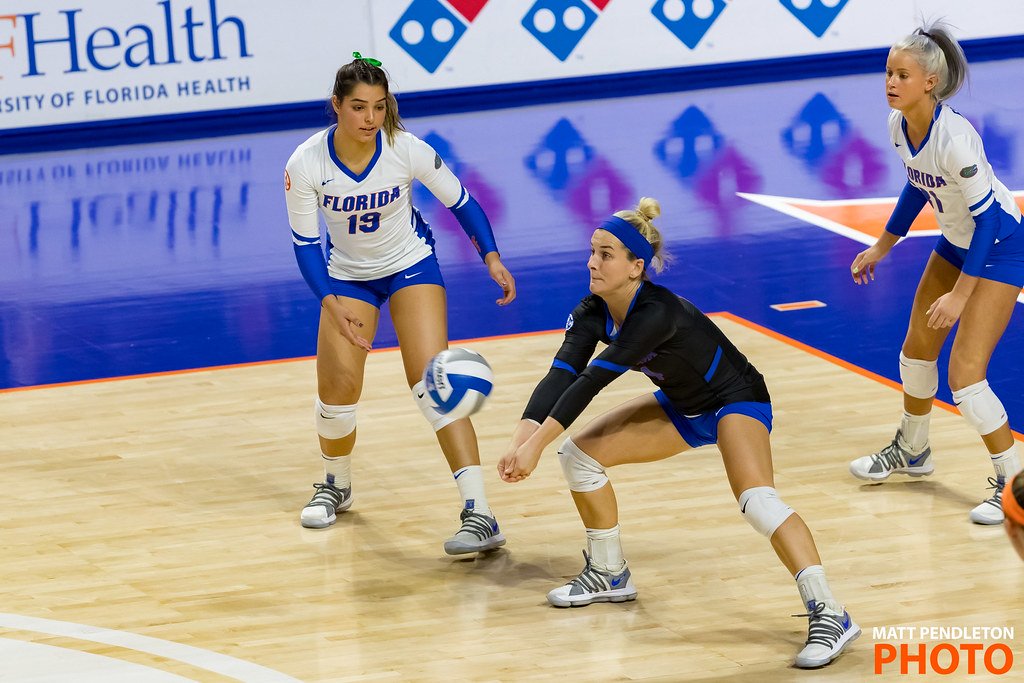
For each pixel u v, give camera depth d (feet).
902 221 58.18
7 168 141.49
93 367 81.92
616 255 43.98
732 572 51.34
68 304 96.22
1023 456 60.44
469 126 152.66
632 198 119.65
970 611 47.03
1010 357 76.07
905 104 51.75
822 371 75.05
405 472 63.21
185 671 44.42
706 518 56.44
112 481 62.64
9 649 46.24
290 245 110.22
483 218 56.18
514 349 81.10
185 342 86.63
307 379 77.41
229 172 136.56
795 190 120.26
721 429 45.62
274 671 44.34
